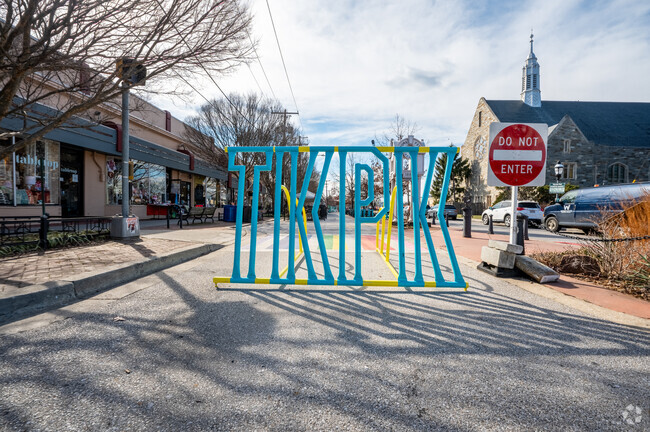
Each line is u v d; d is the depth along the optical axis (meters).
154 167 20.00
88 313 3.48
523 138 5.40
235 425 1.76
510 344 2.80
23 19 4.55
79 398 1.97
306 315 3.50
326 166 4.54
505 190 33.28
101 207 15.98
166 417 1.81
